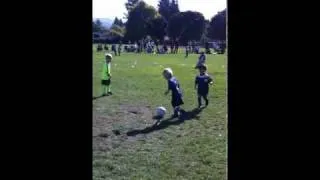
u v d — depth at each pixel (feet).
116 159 28.04
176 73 50.93
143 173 26.17
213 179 24.95
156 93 41.98
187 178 25.62
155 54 62.85
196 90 38.27
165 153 28.84
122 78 46.78
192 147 29.76
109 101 39.01
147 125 34.04
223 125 33.47
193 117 35.50
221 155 28.37
